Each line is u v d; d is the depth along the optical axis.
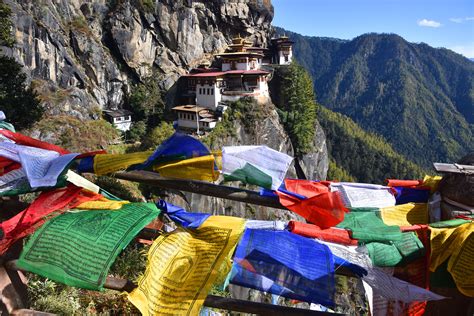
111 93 61.78
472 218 3.76
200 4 68.44
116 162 4.09
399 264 3.60
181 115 57.81
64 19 59.28
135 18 63.25
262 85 60.19
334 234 3.71
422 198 4.54
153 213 3.74
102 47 61.47
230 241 3.54
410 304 3.88
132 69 63.62
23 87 22.48
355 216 4.16
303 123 63.88
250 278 3.62
